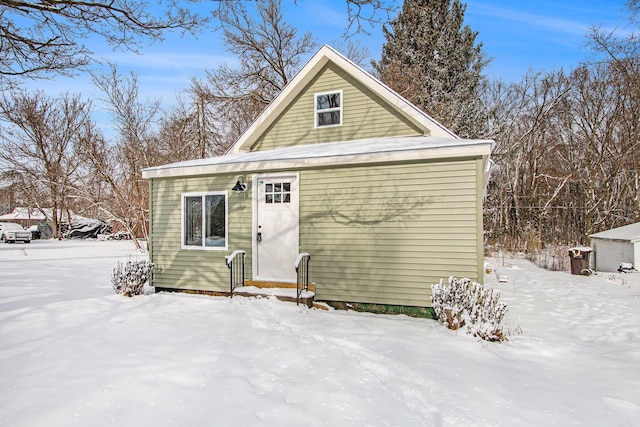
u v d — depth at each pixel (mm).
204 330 5711
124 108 22078
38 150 25781
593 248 14867
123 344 4934
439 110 22234
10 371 4004
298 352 4785
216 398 3434
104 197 22438
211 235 8703
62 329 5633
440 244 6715
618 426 3141
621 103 19781
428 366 4406
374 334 5664
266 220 8195
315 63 9852
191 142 23156
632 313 7430
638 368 4480
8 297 8086
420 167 6895
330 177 7609
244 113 23406
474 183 6531
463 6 24734
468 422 3168
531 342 5414
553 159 23562
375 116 9539
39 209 31797
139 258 16172
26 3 6535
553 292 9781
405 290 6926
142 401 3336
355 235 7352
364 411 3311
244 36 20938
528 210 21891
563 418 3256
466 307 5801
